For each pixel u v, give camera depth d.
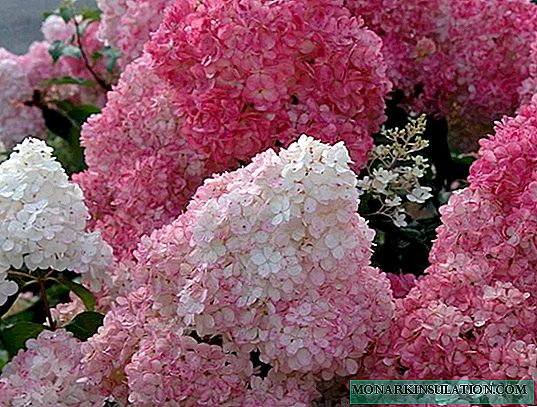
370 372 0.94
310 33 1.05
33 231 0.98
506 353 0.88
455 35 1.31
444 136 1.34
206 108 1.06
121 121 1.20
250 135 1.06
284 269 0.88
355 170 1.09
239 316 0.89
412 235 1.18
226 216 0.89
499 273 0.95
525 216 0.93
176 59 1.07
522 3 1.32
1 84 1.63
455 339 0.90
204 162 1.15
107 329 0.96
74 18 1.64
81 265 1.01
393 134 1.12
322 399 0.99
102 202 1.22
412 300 0.95
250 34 1.03
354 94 1.08
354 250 0.91
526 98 1.25
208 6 1.05
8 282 0.99
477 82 1.31
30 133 1.65
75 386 0.97
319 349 0.88
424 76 1.31
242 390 0.92
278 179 0.89
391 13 1.28
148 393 0.90
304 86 1.07
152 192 1.15
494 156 0.96
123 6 1.47
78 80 1.62
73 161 1.69
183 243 0.94
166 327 0.93
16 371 1.00
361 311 0.91
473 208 0.96
